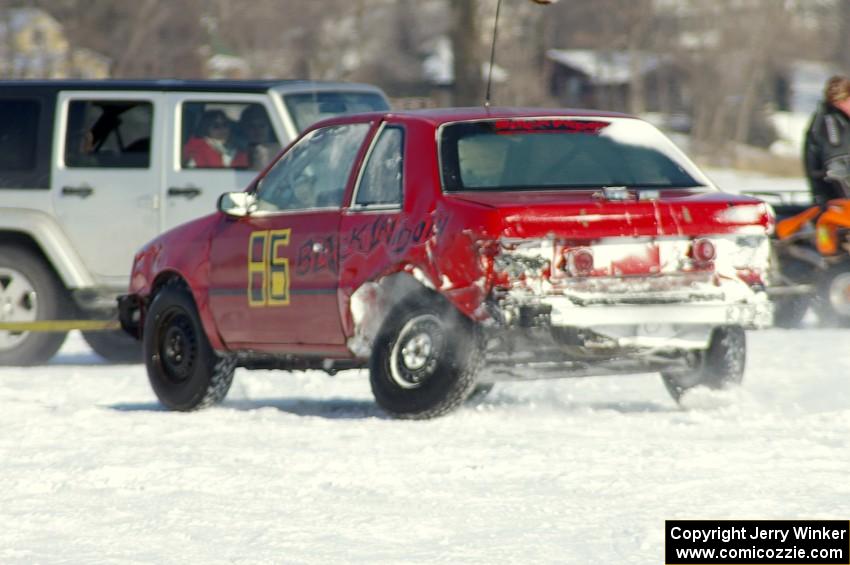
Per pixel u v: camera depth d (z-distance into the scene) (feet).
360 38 528.22
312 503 49.21
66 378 95.71
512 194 67.77
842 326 123.75
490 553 42.14
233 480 53.21
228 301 76.74
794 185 419.54
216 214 79.36
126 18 381.40
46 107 110.52
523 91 524.11
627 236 65.51
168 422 69.41
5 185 110.11
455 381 66.23
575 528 45.01
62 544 44.09
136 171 108.78
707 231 66.80
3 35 370.32
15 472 55.42
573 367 69.10
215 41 448.65
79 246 109.09
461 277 65.51
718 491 49.75
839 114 122.83
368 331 70.90
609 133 72.64
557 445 59.41
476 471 53.83
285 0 469.57
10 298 110.11
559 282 64.95
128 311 83.71
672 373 73.26
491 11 422.41
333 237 71.72
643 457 56.18
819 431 62.28
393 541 43.80
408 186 69.15
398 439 62.03
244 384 90.17
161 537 44.80
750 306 67.31
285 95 108.68
